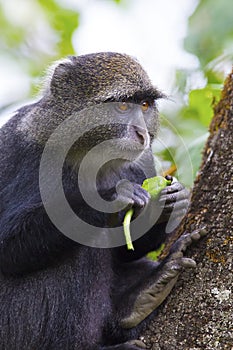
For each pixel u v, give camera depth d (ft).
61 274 34.14
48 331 34.17
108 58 38.19
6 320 34.65
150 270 34.83
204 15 44.55
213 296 29.71
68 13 54.70
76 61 38.11
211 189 31.53
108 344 35.50
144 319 33.58
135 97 37.58
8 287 34.78
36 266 33.78
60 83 37.55
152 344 31.12
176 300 31.01
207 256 30.48
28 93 50.85
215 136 34.19
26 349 34.53
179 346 30.09
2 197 35.99
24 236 33.22
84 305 34.22
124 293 34.99
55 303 34.09
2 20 56.54
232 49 44.73
